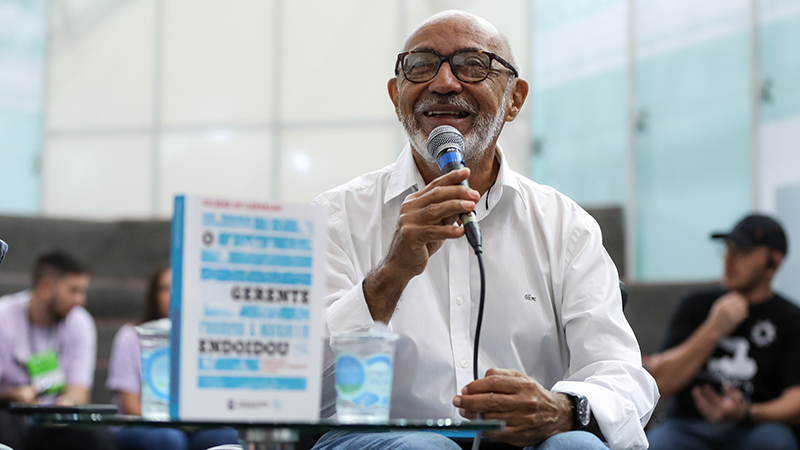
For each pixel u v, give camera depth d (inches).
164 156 329.4
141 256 258.5
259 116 323.3
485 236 81.7
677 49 257.8
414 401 77.7
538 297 80.1
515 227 82.3
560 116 276.5
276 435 43.8
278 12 324.8
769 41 241.3
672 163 255.9
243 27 327.9
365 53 315.3
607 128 267.9
